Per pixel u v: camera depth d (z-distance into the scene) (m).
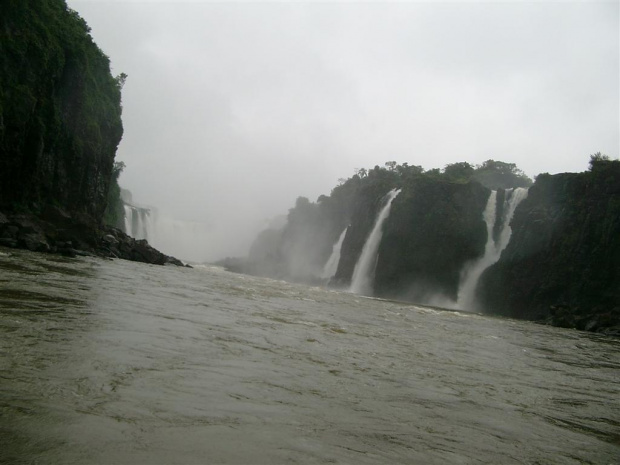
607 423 8.39
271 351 10.58
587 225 52.78
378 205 92.00
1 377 6.11
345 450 5.34
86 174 57.47
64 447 4.39
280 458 4.81
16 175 45.84
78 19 66.44
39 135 47.41
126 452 4.46
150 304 15.36
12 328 8.96
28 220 39.97
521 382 11.47
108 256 43.81
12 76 45.53
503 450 6.20
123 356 8.05
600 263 50.88
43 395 5.67
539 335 28.86
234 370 8.27
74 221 43.97
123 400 5.88
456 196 72.94
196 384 7.05
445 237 71.56
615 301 48.66
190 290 22.98
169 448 4.68
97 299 14.58
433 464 5.33
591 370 15.42
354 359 11.22
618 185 51.50
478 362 13.88
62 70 53.25
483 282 64.25
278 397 7.07
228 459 4.61
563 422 8.11
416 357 13.04
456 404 8.32
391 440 5.94
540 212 58.72
